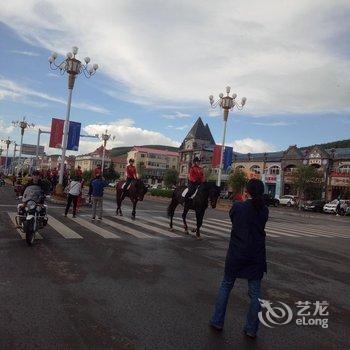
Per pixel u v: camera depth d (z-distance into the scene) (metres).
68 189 18.31
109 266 8.70
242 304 6.67
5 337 4.83
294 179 58.00
